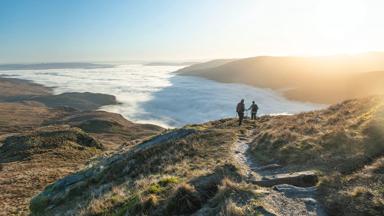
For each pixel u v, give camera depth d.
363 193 8.47
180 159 19.28
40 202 23.88
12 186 37.00
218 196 9.97
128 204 12.05
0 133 148.12
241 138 23.06
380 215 7.56
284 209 8.63
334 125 18.31
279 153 15.34
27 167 51.03
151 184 13.45
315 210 8.49
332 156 12.52
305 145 14.90
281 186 10.08
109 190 17.80
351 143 13.09
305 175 10.70
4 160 62.72
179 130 31.77
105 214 12.36
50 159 59.34
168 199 10.69
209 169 14.80
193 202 10.44
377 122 14.32
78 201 19.55
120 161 24.69
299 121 23.59
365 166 10.59
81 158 63.69
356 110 20.81
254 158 16.22
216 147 20.66
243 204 9.11
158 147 24.61
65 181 26.55
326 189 9.47
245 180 11.50
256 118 37.94
